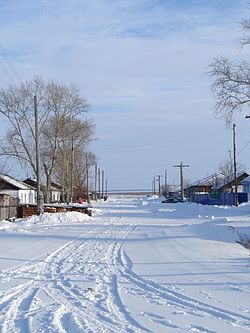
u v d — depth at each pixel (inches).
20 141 2234.3
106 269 562.9
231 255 663.8
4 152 2224.4
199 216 1777.8
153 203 3508.9
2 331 309.9
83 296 416.2
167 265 583.5
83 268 572.4
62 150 2672.2
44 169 2593.5
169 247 769.6
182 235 956.6
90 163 3890.3
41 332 306.3
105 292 432.5
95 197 4982.8
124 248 773.3
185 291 429.7
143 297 408.8
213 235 937.5
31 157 2253.9
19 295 422.6
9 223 1385.3
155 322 327.9
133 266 581.9
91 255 690.8
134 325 320.8
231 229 965.2
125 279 495.5
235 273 516.1
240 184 3437.5
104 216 1877.5
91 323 326.3
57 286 463.2
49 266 591.8
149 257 658.8
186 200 3727.9
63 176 2832.2
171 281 479.2
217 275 506.0
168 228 1149.7
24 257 676.7
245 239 849.5
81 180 3649.1
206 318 337.1
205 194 3543.3
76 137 2655.0
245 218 1581.0
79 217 1595.7
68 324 324.8
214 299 396.2
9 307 377.7
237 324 320.5
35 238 967.0
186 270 542.9
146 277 505.0
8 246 817.5
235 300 391.5
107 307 374.3
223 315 344.8
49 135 2428.6
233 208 2108.8
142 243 845.2
